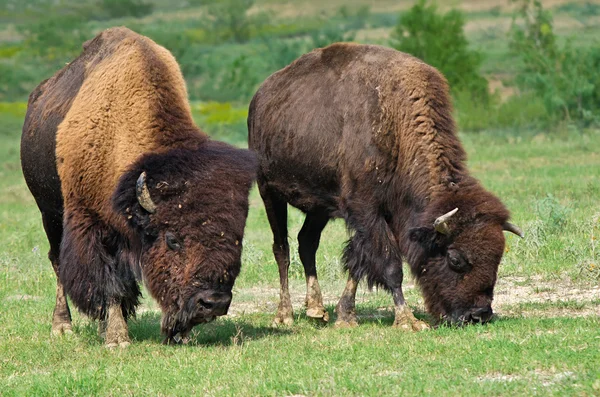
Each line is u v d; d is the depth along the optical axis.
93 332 25.56
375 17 197.38
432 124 24.19
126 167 22.14
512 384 17.06
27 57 172.75
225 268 20.77
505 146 72.25
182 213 21.03
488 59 135.88
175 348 22.34
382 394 17.12
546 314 24.66
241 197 21.39
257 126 29.16
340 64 26.56
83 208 23.12
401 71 24.83
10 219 50.72
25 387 19.38
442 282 23.30
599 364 17.91
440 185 23.75
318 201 26.95
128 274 23.31
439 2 198.88
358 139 24.91
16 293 32.06
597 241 31.47
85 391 18.81
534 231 33.09
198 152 21.97
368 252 24.81
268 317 27.47
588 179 50.47
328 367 19.28
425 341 21.20
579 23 166.00
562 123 81.38
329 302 29.83
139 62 23.44
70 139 23.36
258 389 18.02
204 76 151.00
